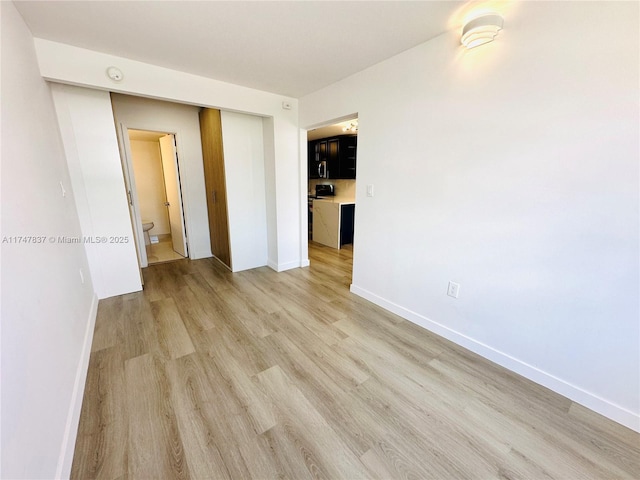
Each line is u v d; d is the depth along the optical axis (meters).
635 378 1.40
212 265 4.18
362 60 2.36
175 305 2.83
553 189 1.55
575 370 1.60
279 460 1.29
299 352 2.08
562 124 1.47
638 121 1.26
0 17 1.35
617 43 1.28
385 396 1.66
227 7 1.63
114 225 2.94
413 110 2.19
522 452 1.33
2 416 0.82
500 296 1.87
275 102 3.34
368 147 2.62
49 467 1.09
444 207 2.09
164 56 2.28
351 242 5.50
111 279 3.00
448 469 1.25
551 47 1.46
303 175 3.81
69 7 1.61
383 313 2.67
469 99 1.84
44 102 2.06
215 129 3.61
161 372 1.85
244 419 1.50
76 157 2.65
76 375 1.62
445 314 2.23
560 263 1.58
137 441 1.37
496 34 1.61
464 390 1.71
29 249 1.27
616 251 1.38
